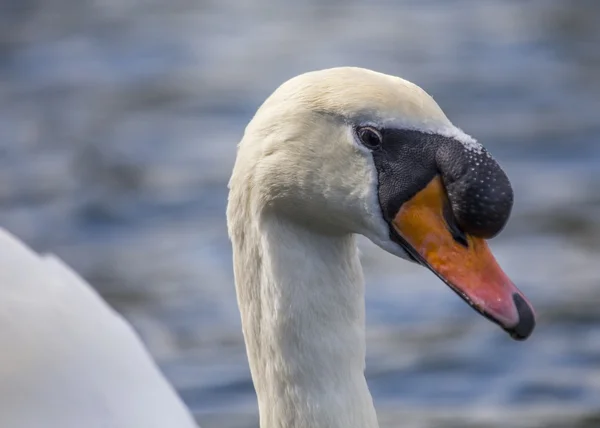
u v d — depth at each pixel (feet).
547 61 76.54
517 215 51.44
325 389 21.02
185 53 80.28
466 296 19.62
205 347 40.42
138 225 52.08
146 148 62.39
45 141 64.49
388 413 36.22
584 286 44.29
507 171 57.57
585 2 90.79
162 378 28.09
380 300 43.62
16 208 54.80
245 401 36.83
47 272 27.55
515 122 64.90
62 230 52.01
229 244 49.32
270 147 20.65
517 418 35.70
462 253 19.83
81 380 26.32
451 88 71.36
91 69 77.61
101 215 53.36
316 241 20.90
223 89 71.92
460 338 40.73
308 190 20.44
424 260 19.93
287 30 85.40
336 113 20.20
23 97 72.43
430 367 38.88
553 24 85.10
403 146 19.95
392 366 38.93
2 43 84.33
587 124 64.03
